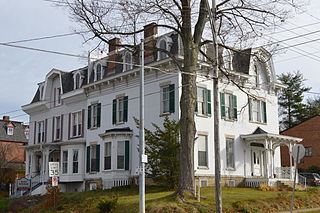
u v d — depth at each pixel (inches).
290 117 2470.5
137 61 1289.4
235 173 1274.6
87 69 1556.3
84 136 1488.7
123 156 1269.7
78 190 1467.8
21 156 2439.7
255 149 1366.9
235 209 802.8
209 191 1003.9
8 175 2007.9
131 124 1291.8
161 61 1176.2
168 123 1048.2
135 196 984.3
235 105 1317.7
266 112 1437.0
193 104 868.0
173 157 1004.6
